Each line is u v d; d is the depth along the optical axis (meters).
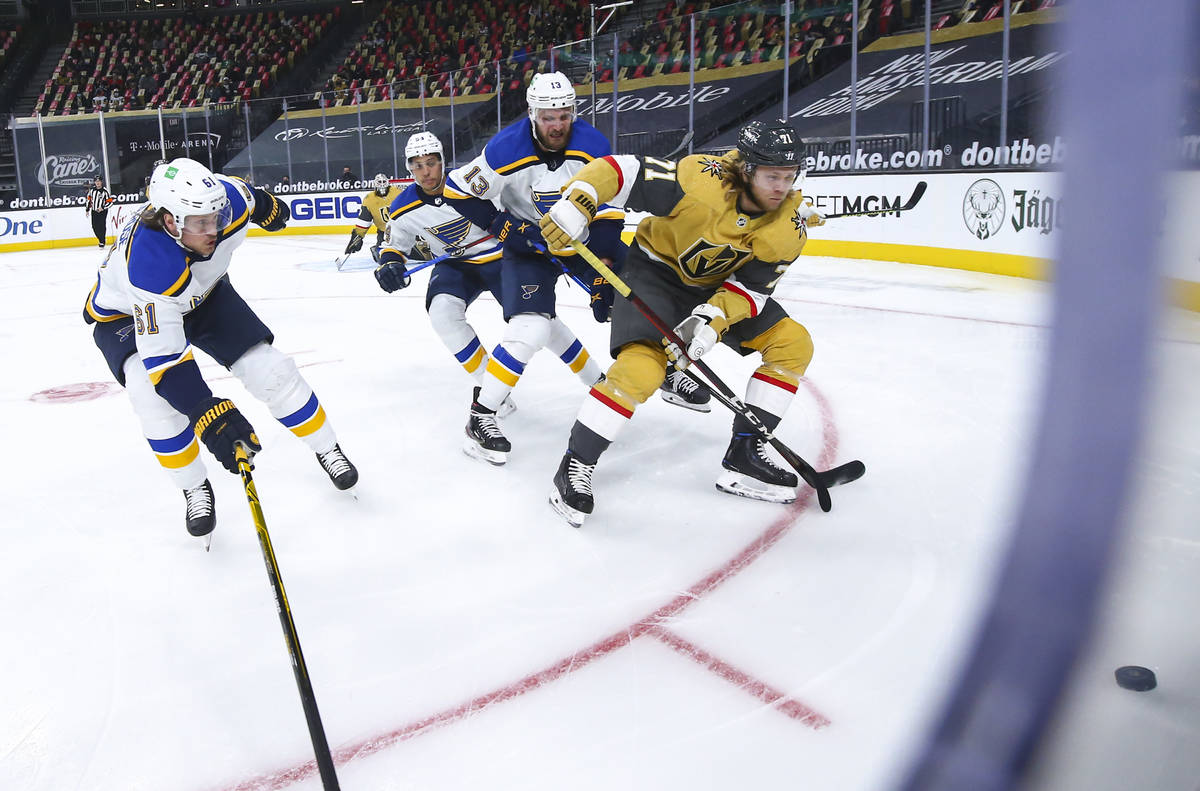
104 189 12.91
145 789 1.63
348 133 16.33
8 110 21.11
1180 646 1.54
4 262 12.39
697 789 1.57
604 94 15.02
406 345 5.43
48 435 3.82
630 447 3.36
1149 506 0.35
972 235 7.65
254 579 2.44
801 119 13.02
